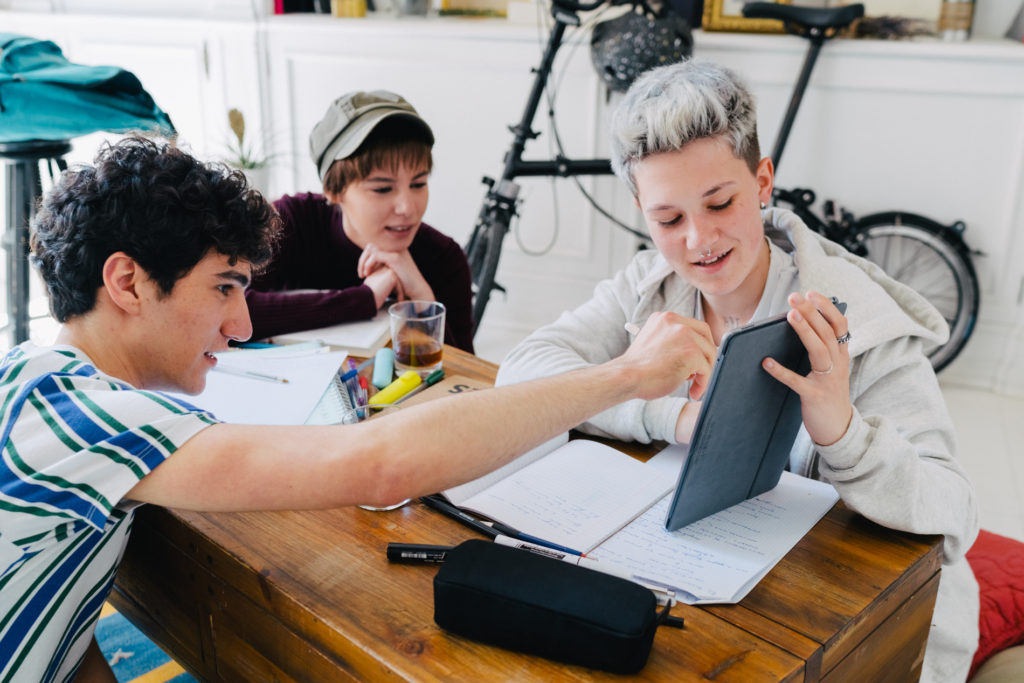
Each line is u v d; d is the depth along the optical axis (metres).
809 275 1.14
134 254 0.83
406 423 0.82
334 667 0.82
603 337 1.33
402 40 3.31
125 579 1.13
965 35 2.80
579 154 3.24
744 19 3.01
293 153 3.67
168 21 3.61
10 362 0.84
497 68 3.22
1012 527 2.31
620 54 2.80
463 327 1.96
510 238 3.45
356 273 1.85
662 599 0.83
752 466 0.96
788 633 0.80
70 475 0.75
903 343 1.08
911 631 0.95
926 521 0.94
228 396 1.22
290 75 3.54
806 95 2.97
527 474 1.05
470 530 0.96
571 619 0.74
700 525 0.96
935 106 2.85
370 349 1.48
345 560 0.90
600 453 1.10
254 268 0.95
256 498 0.79
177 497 0.79
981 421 2.88
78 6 3.77
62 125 2.02
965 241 2.98
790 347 0.89
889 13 2.90
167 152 0.86
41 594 0.83
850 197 3.04
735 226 1.06
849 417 0.92
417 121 1.65
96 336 0.88
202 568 0.97
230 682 1.00
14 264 2.53
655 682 0.74
